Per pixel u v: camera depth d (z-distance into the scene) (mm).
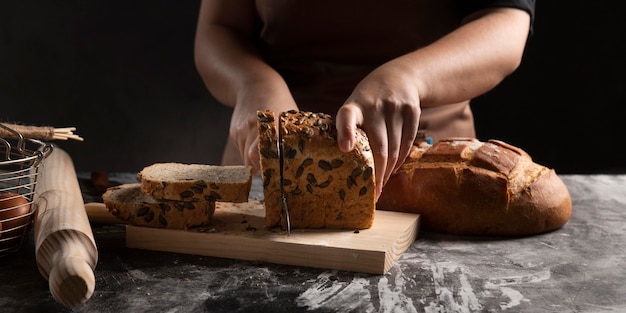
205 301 1031
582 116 2465
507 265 1150
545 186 1279
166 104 2639
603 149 2473
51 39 2582
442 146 1331
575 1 2389
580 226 1313
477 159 1292
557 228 1297
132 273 1106
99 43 2586
